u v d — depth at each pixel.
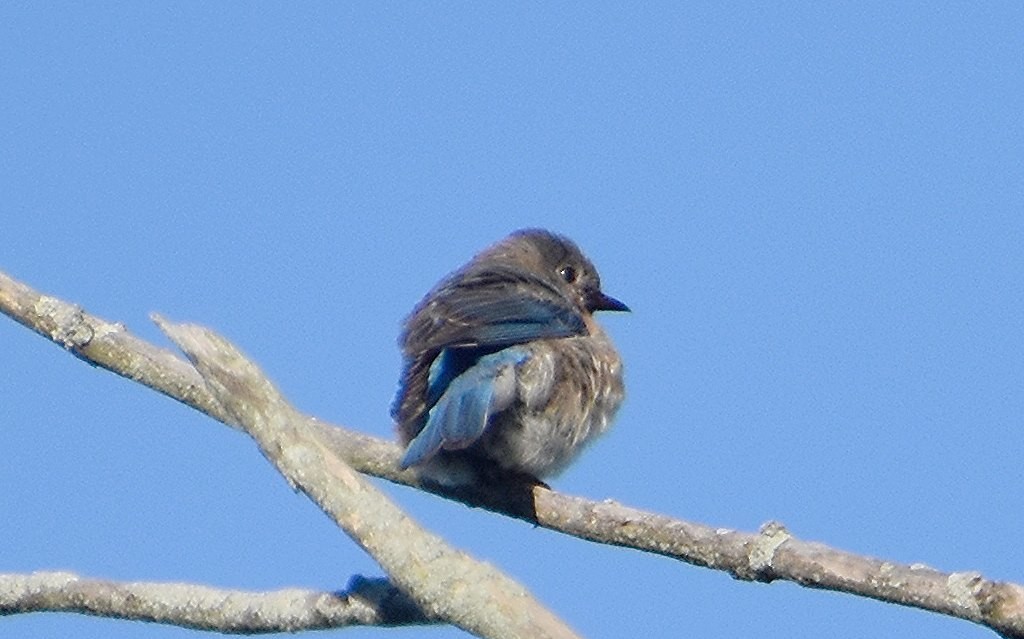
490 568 9.45
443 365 13.98
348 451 13.96
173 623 11.98
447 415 13.44
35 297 13.48
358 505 9.59
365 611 11.45
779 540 10.55
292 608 11.63
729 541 10.84
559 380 14.28
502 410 13.72
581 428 14.55
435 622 11.40
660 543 11.38
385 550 9.48
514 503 12.78
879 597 9.98
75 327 13.38
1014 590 9.41
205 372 9.77
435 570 9.38
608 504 12.05
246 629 11.84
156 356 13.38
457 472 13.68
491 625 9.29
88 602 12.06
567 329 14.74
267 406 9.77
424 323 14.45
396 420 13.95
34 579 12.18
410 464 13.02
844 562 10.16
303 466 9.66
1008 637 9.41
